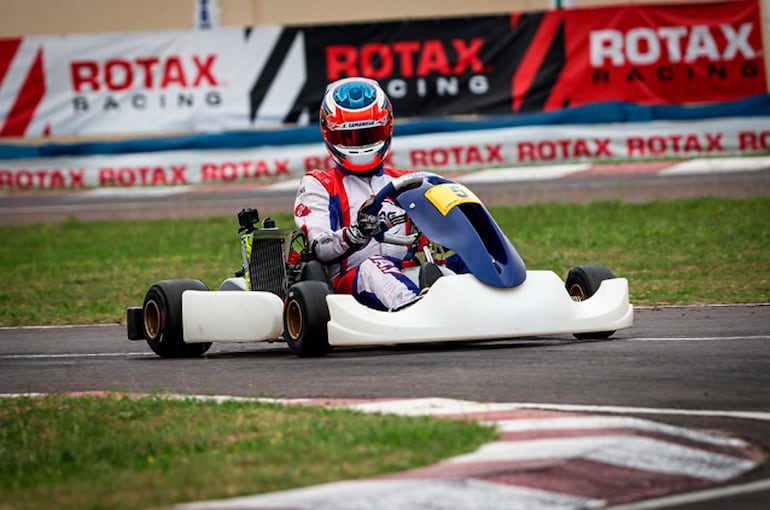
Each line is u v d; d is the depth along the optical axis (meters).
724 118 83.88
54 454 18.67
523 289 26.80
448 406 20.27
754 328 30.55
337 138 30.25
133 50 87.62
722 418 18.94
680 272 45.88
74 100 88.25
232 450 17.91
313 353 27.81
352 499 14.77
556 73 84.56
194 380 26.12
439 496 14.82
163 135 92.75
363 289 28.61
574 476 15.60
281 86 87.19
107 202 85.81
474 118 85.50
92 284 52.50
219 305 29.69
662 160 84.31
